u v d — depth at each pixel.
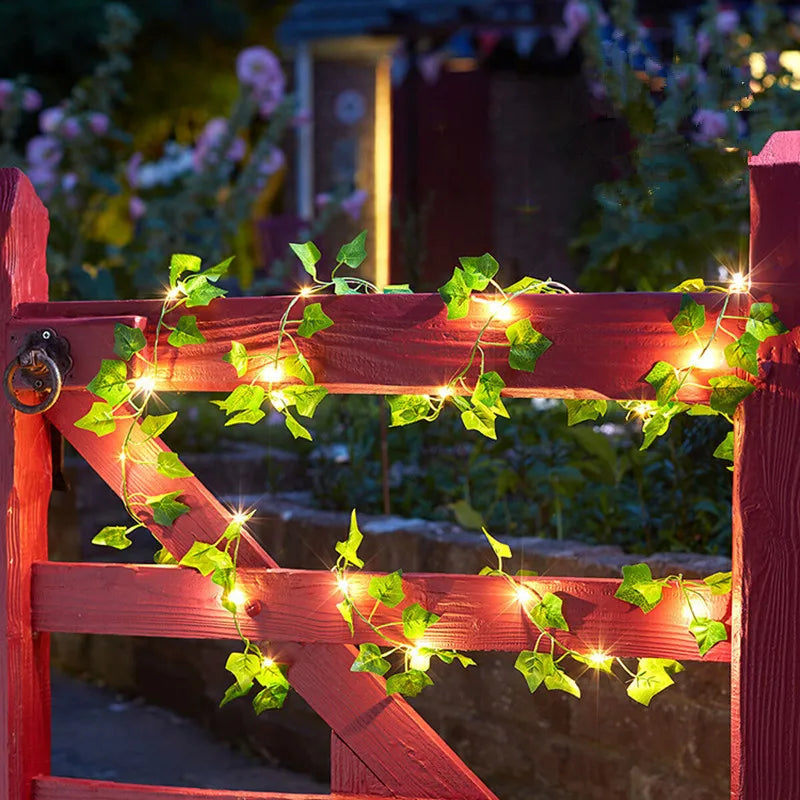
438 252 8.57
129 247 6.35
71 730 4.22
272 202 13.99
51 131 6.23
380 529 3.64
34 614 2.34
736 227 3.77
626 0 4.57
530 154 8.12
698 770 2.79
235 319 2.19
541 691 3.14
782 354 1.91
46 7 14.31
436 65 9.16
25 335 2.27
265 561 2.25
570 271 7.19
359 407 4.38
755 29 4.86
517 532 3.76
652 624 2.08
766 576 1.93
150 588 2.28
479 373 2.09
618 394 2.03
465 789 2.19
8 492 2.29
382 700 2.21
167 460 2.24
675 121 4.04
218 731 4.17
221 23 16.31
